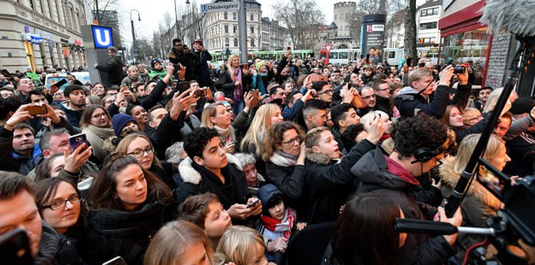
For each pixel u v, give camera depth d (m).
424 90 3.42
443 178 1.96
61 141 2.59
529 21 0.95
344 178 2.05
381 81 4.01
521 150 2.71
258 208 2.05
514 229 0.77
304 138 2.51
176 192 2.17
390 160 1.61
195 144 2.14
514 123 2.77
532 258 0.75
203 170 2.19
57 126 3.39
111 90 5.42
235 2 7.36
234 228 1.79
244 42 7.55
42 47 22.12
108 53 8.49
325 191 2.21
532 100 3.14
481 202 1.59
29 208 1.05
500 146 1.89
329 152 2.38
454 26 9.29
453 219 1.30
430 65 6.52
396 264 1.23
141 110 3.72
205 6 7.41
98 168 2.73
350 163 2.05
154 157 2.50
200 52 6.66
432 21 54.03
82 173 2.03
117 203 1.74
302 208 2.49
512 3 0.98
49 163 2.08
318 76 5.25
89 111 3.16
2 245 0.48
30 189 1.10
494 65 6.60
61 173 1.86
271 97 4.57
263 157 2.57
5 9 16.94
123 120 3.12
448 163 2.00
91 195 1.73
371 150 1.91
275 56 35.84
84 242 1.68
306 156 2.39
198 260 1.37
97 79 8.42
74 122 4.54
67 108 4.58
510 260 0.80
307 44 51.53
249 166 2.61
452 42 9.52
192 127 3.83
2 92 5.05
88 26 8.02
